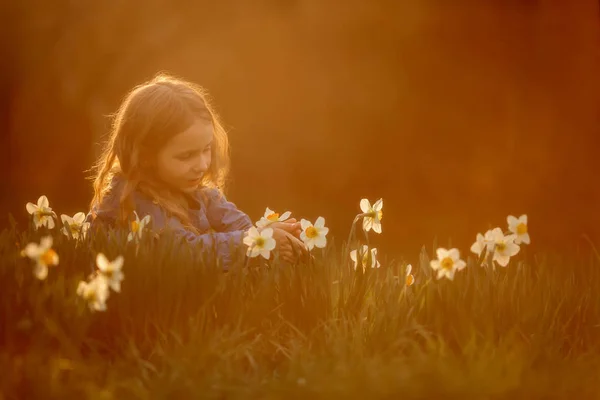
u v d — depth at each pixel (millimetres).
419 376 2379
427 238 16859
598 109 14734
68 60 19781
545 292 3242
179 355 2660
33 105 19750
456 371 2432
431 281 3168
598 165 14758
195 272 3070
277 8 22047
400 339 2707
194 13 21062
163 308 2951
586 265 3758
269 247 3307
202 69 21719
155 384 2490
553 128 15648
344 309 3201
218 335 2752
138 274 2994
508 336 2797
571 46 15211
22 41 19578
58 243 3271
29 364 2516
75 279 2945
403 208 20469
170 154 4051
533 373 2559
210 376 2484
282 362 2811
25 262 3055
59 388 2451
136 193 4160
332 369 2527
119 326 2920
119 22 20094
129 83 20234
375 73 21812
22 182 19562
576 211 14508
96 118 19922
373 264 3609
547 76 16031
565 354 3107
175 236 3557
